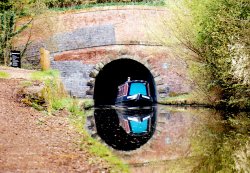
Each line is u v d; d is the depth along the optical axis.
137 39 27.16
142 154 12.05
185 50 21.06
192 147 12.70
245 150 11.83
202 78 20.84
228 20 16.67
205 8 18.95
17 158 8.43
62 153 9.45
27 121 12.62
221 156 11.19
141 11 26.64
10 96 15.36
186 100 25.12
